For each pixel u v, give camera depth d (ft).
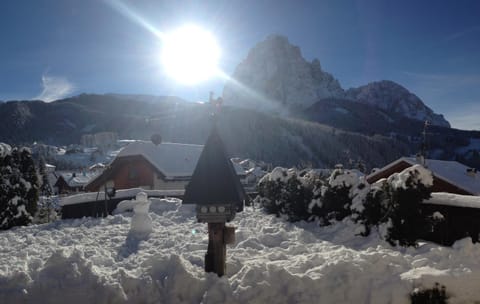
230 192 21.88
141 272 22.18
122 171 96.12
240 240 33.88
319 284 21.13
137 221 36.94
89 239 34.30
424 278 21.34
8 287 19.65
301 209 42.01
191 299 20.56
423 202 30.96
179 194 63.36
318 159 441.27
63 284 20.03
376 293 20.97
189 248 29.89
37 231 41.06
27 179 51.80
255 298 20.21
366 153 451.12
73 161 368.48
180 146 105.91
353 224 33.86
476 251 24.73
